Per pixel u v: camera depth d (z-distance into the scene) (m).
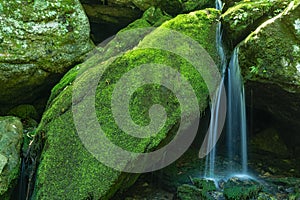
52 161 4.00
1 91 5.70
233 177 4.79
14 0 5.80
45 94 6.21
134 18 6.96
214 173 4.97
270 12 5.07
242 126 5.08
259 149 5.64
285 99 4.68
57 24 6.03
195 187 4.47
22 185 4.21
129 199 4.36
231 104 5.14
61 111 4.43
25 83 5.79
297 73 4.27
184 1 6.79
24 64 5.69
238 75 4.89
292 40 4.35
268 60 4.48
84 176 3.88
